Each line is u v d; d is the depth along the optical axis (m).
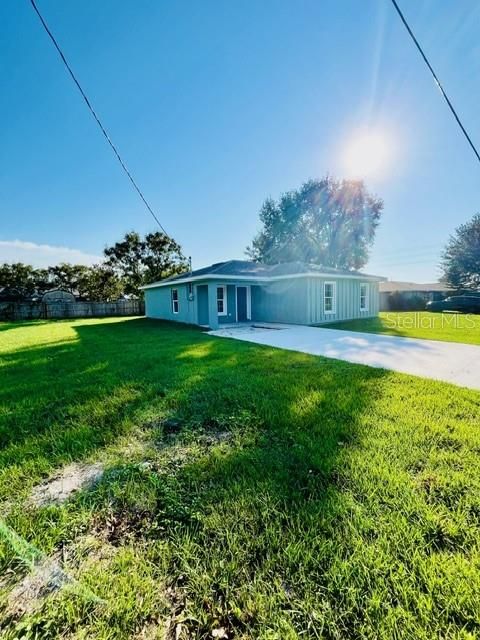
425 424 2.78
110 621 1.20
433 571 1.34
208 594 1.28
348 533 1.55
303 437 2.56
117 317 22.23
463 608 1.19
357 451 2.33
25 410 3.38
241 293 14.19
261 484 1.95
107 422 3.02
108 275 30.95
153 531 1.64
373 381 4.09
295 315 12.36
